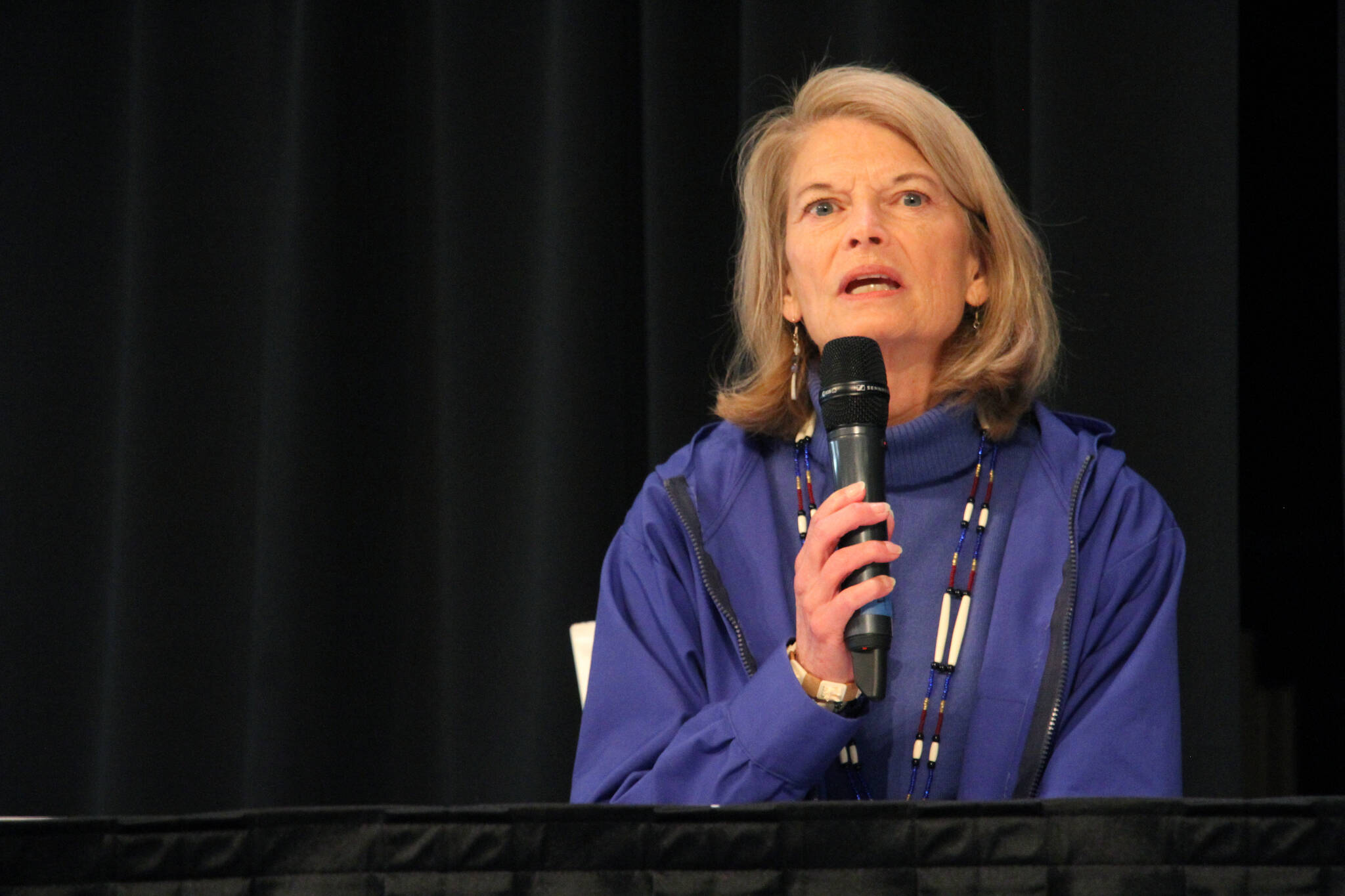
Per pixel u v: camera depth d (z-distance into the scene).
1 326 9.76
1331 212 8.05
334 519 8.91
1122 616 5.42
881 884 3.31
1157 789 4.99
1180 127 7.94
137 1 9.62
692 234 8.74
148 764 8.96
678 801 4.98
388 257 9.29
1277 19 8.21
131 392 9.30
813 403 5.87
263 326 9.38
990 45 8.54
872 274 5.49
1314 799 3.27
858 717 4.78
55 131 9.91
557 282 8.70
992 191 5.75
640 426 8.97
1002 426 5.76
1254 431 8.07
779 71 8.49
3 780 9.41
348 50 9.30
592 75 8.80
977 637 5.39
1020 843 3.31
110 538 9.60
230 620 9.17
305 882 3.30
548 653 8.48
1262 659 7.90
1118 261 7.98
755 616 5.51
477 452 8.87
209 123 9.53
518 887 3.31
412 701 8.95
